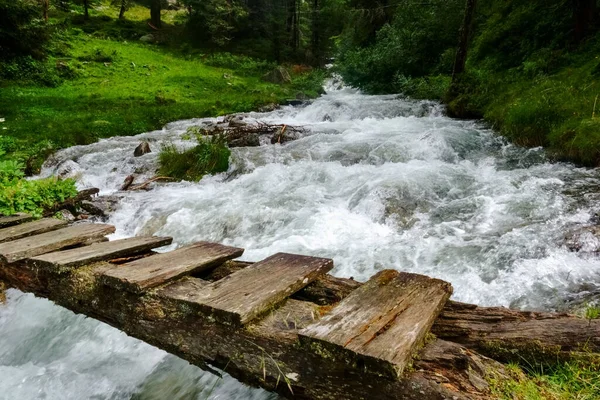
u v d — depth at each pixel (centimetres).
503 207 547
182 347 248
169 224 615
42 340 344
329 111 1440
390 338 191
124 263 349
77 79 2109
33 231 437
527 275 381
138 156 972
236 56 2889
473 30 1753
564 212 511
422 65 1862
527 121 842
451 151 823
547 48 1191
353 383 186
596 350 200
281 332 219
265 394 231
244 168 818
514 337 215
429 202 593
